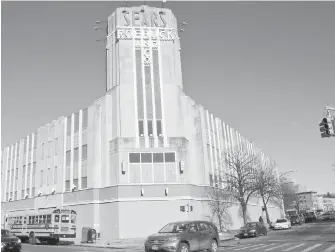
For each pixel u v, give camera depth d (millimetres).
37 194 47531
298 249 16781
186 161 37562
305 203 137000
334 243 19031
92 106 41062
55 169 44938
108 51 41906
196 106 42969
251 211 55062
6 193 57406
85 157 40500
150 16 41844
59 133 45625
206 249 16500
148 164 36656
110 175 37312
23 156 54469
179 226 16266
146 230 34812
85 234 31094
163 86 39344
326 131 17797
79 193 39750
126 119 37750
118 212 35094
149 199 35656
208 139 44688
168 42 41094
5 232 21516
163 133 37781
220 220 40375
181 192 36250
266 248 18422
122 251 22625
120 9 41750
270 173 54188
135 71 39375
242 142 59469
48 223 30125
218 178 45156
